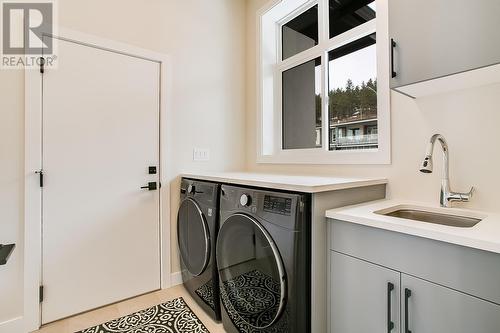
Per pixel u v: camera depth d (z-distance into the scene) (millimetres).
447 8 1020
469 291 781
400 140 1543
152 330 1604
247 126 2713
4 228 1540
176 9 2244
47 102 1668
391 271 959
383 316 979
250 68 2688
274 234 1208
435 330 850
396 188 1562
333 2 2135
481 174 1245
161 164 2137
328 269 1181
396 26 1193
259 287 1312
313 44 2338
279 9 2439
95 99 1843
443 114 1364
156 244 2117
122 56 1959
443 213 1295
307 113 2342
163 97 2148
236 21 2652
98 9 1854
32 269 1613
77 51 1775
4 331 1532
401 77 1181
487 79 1109
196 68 2359
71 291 1751
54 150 1691
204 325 1654
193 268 1920
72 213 1758
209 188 1742
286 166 2326
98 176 1856
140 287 2033
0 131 1529
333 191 1250
